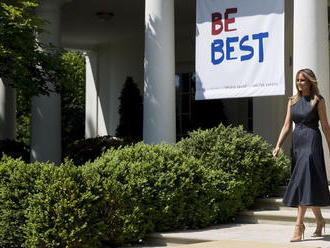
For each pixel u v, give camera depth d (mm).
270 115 13688
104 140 15680
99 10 17156
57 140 14156
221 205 8906
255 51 10164
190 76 18875
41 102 14008
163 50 11484
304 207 6918
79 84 27250
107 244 7887
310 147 6801
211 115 18297
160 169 8445
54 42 14164
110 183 7754
